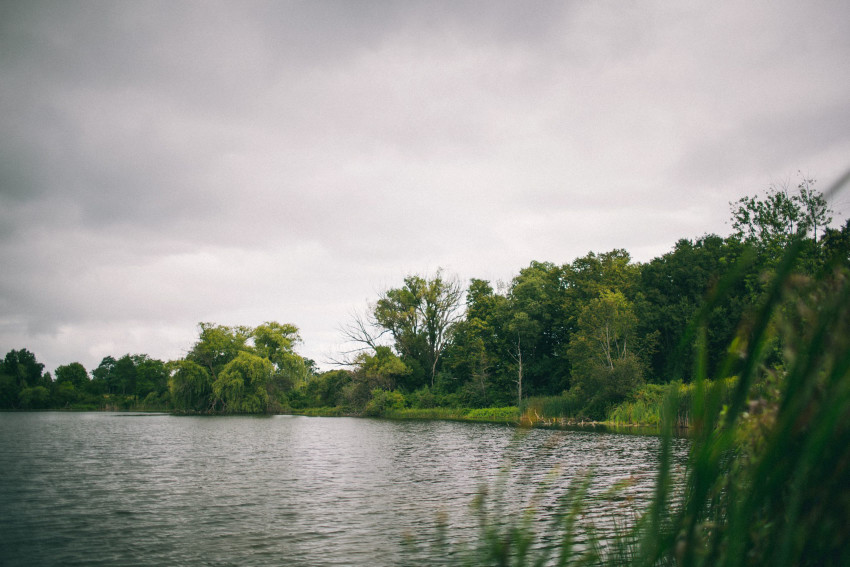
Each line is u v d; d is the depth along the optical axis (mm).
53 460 19125
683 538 1397
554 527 1677
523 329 53812
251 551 8578
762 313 1332
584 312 42344
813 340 1296
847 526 1263
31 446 24000
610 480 12367
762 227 27422
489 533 1649
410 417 55562
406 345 64062
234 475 15773
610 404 38906
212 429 35969
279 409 62812
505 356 58812
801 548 1292
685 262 50219
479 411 53719
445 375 61031
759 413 1543
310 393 69250
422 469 16719
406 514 10656
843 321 1273
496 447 23641
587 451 19703
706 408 1369
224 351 64688
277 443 25859
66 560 8227
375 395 59438
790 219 25766
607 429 32438
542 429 31781
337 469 16891
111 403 88188
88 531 9711
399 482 14359
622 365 38531
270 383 62219
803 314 1324
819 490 1308
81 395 92125
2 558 8320
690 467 1396
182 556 8383
